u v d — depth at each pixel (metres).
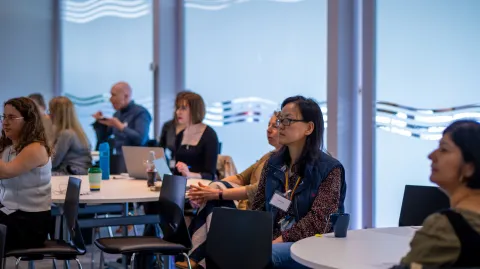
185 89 7.88
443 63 5.31
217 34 7.43
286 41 6.58
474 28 5.10
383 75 5.73
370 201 5.78
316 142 3.27
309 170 3.22
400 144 5.61
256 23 6.92
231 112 7.24
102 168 5.14
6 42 9.27
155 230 4.52
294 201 3.23
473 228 1.91
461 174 2.02
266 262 2.71
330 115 5.94
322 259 2.27
